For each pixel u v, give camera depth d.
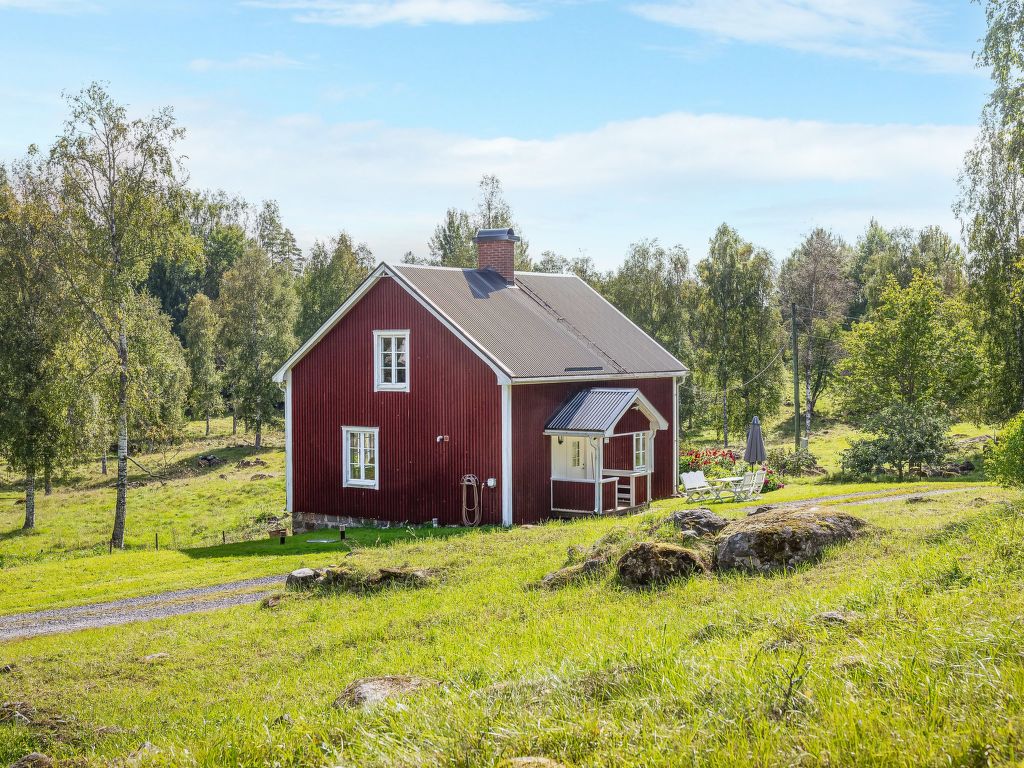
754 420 33.75
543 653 9.21
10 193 37.59
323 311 75.38
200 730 8.52
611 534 15.56
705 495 29.75
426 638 11.65
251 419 63.97
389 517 28.31
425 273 29.02
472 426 26.44
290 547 24.67
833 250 60.38
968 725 4.72
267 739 6.69
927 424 37.25
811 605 8.89
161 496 44.06
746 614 9.31
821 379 64.25
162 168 32.09
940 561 10.12
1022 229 39.53
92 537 34.59
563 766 5.07
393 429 28.16
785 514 13.57
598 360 29.44
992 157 39.62
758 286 54.59
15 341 36.94
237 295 66.38
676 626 9.53
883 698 5.35
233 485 46.38
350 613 14.25
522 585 14.11
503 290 31.39
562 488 27.12
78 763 7.39
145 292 35.19
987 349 40.88
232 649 12.81
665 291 64.56
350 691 8.24
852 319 68.69
